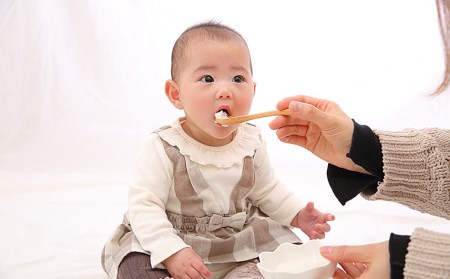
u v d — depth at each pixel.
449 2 0.88
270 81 2.10
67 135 2.00
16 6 1.99
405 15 2.02
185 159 1.14
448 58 0.94
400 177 0.94
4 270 1.19
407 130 1.00
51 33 2.02
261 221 1.20
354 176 1.00
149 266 1.04
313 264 0.95
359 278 0.81
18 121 1.98
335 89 2.07
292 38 2.08
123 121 2.07
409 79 2.03
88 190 1.75
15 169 1.89
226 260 1.11
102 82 2.08
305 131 1.04
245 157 1.18
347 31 2.06
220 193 1.14
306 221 1.21
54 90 2.03
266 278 0.91
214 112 1.11
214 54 1.12
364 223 1.49
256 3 2.06
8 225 1.44
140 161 1.16
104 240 1.37
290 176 1.91
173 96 1.21
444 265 0.74
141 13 2.08
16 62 2.00
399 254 0.78
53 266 1.21
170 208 1.15
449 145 0.95
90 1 2.04
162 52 2.10
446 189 0.93
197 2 2.07
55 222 1.47
